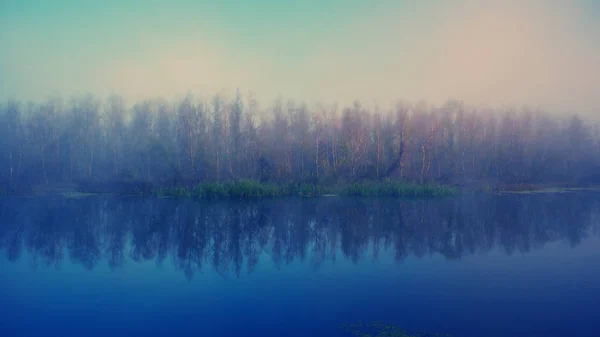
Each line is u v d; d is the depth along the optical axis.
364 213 18.77
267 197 23.02
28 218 17.66
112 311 7.89
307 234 14.88
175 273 10.43
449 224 16.42
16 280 9.89
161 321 7.47
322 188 24.75
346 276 10.01
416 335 6.84
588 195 23.20
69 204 20.98
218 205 20.73
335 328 7.11
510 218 17.47
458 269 10.49
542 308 7.93
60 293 9.01
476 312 7.77
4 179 24.66
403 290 9.00
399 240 13.95
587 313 7.68
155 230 15.57
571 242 13.45
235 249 12.93
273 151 26.67
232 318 7.54
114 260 11.67
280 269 10.70
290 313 7.75
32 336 6.91
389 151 26.86
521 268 10.58
